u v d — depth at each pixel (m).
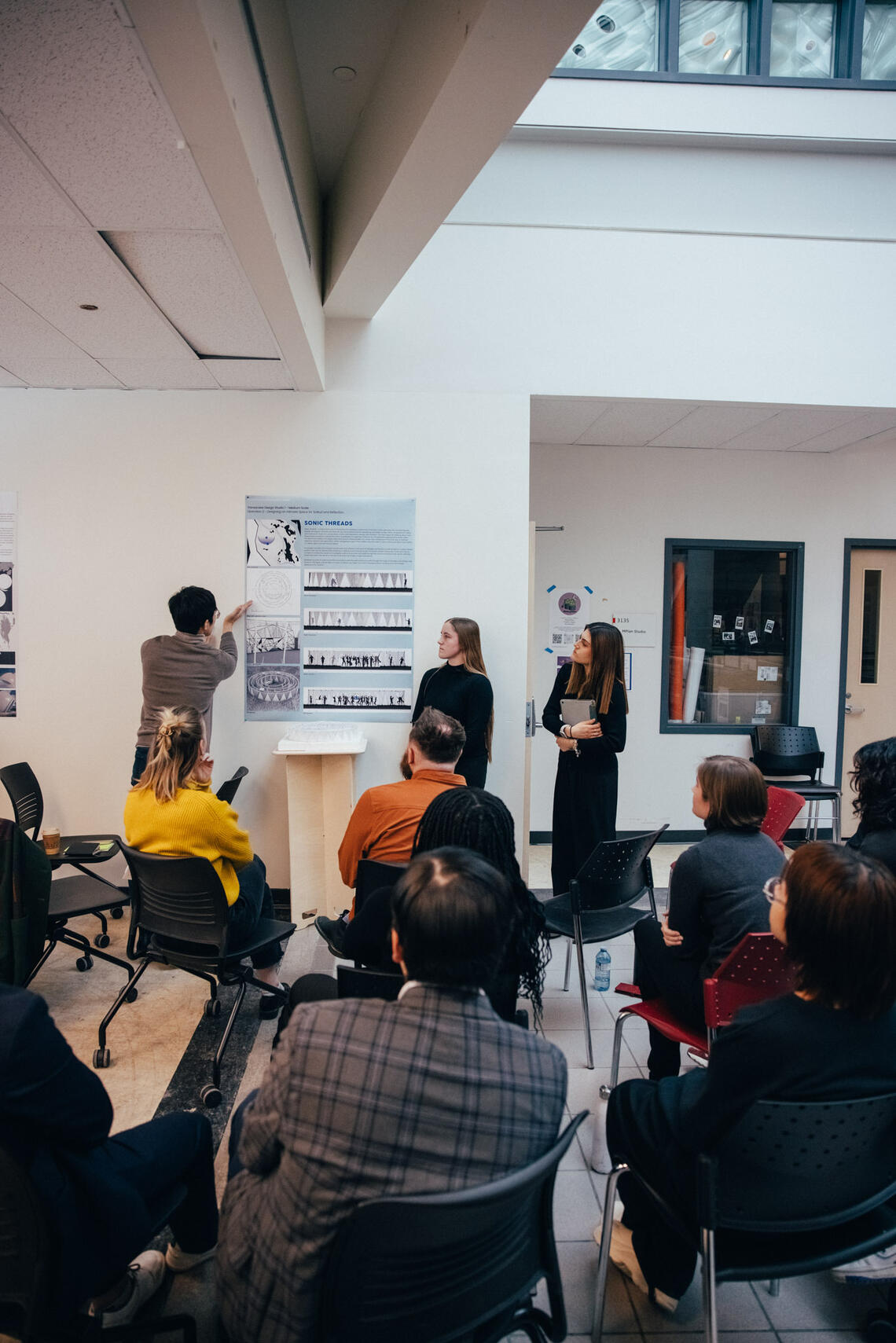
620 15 3.90
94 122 1.55
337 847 3.64
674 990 1.97
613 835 3.49
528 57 1.70
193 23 1.28
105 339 2.95
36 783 3.48
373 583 3.79
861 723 5.52
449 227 3.75
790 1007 1.17
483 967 0.99
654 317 3.83
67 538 3.73
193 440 3.72
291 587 3.78
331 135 2.92
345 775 3.62
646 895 4.16
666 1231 1.50
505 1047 0.98
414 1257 0.95
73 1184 1.17
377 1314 0.96
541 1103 0.98
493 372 3.77
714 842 1.92
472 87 1.82
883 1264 1.57
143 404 3.70
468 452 3.78
